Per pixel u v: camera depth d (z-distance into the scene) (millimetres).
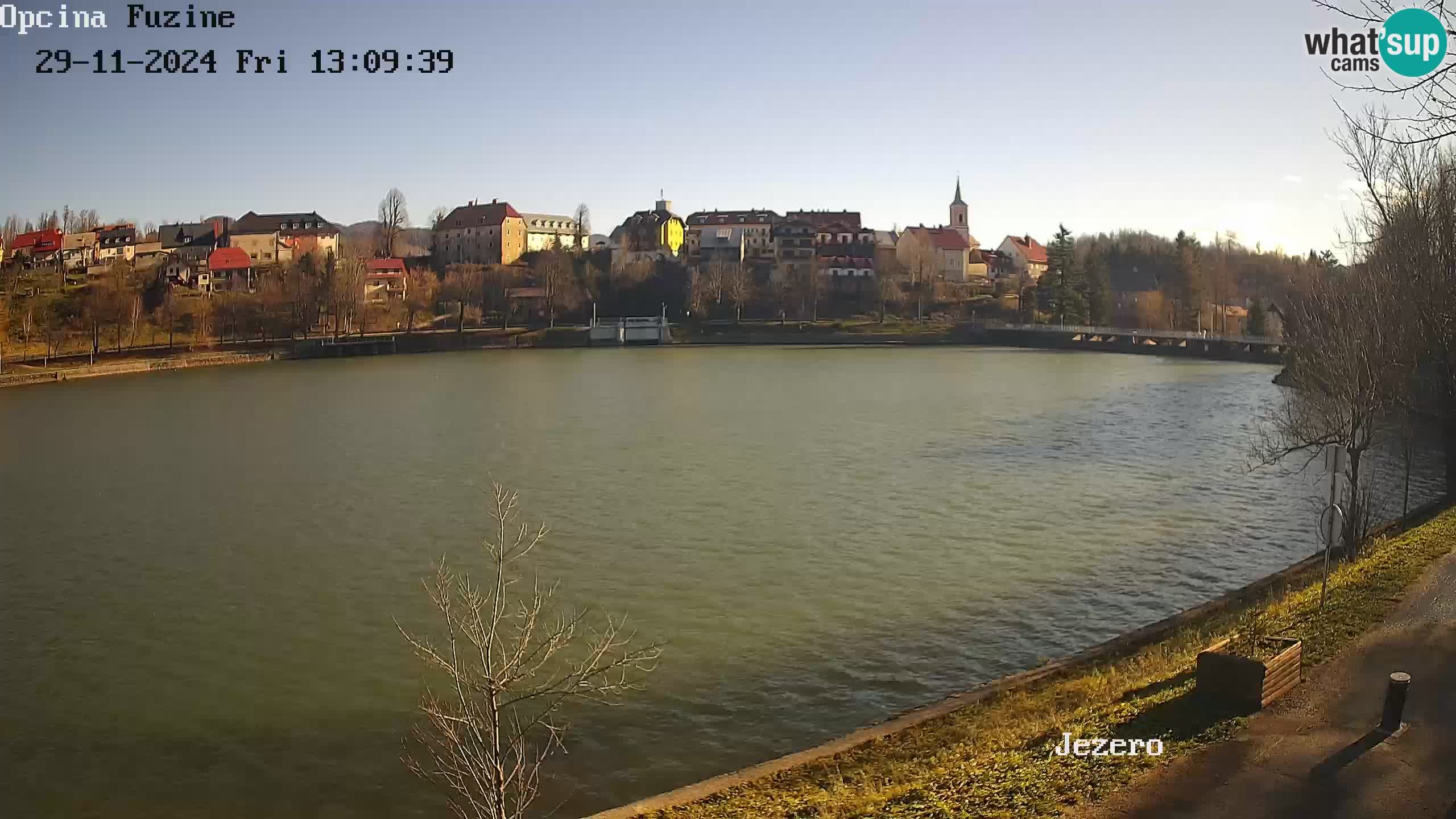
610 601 48344
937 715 31219
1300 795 20438
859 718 35500
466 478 79125
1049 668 35281
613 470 82125
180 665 41000
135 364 177875
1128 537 58719
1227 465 80312
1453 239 44625
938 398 131500
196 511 68812
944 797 22156
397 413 120188
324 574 53562
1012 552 56062
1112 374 165250
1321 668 26906
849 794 24297
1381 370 43562
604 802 29906
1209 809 20125
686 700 36750
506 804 29484
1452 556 36875
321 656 41750
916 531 61000
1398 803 20000
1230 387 142125
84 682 39375
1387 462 74312
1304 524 60844
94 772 32406
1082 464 82312
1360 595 33094
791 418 112625
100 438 101875
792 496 71375
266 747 33750
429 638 43656
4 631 45188
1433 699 24578
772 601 48094
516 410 122812
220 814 29766
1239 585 49500
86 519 66688
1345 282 54344
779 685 38188
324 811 29781
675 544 58562
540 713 35531
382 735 34469
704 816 24297
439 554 57094
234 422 113250
